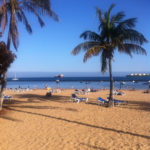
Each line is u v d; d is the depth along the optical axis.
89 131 6.00
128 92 23.69
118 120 7.57
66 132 5.91
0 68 7.14
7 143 4.96
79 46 10.93
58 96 18.47
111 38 10.69
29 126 6.68
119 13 10.73
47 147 4.63
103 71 11.45
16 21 9.55
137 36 9.91
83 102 13.55
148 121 7.30
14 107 11.17
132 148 4.45
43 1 9.19
